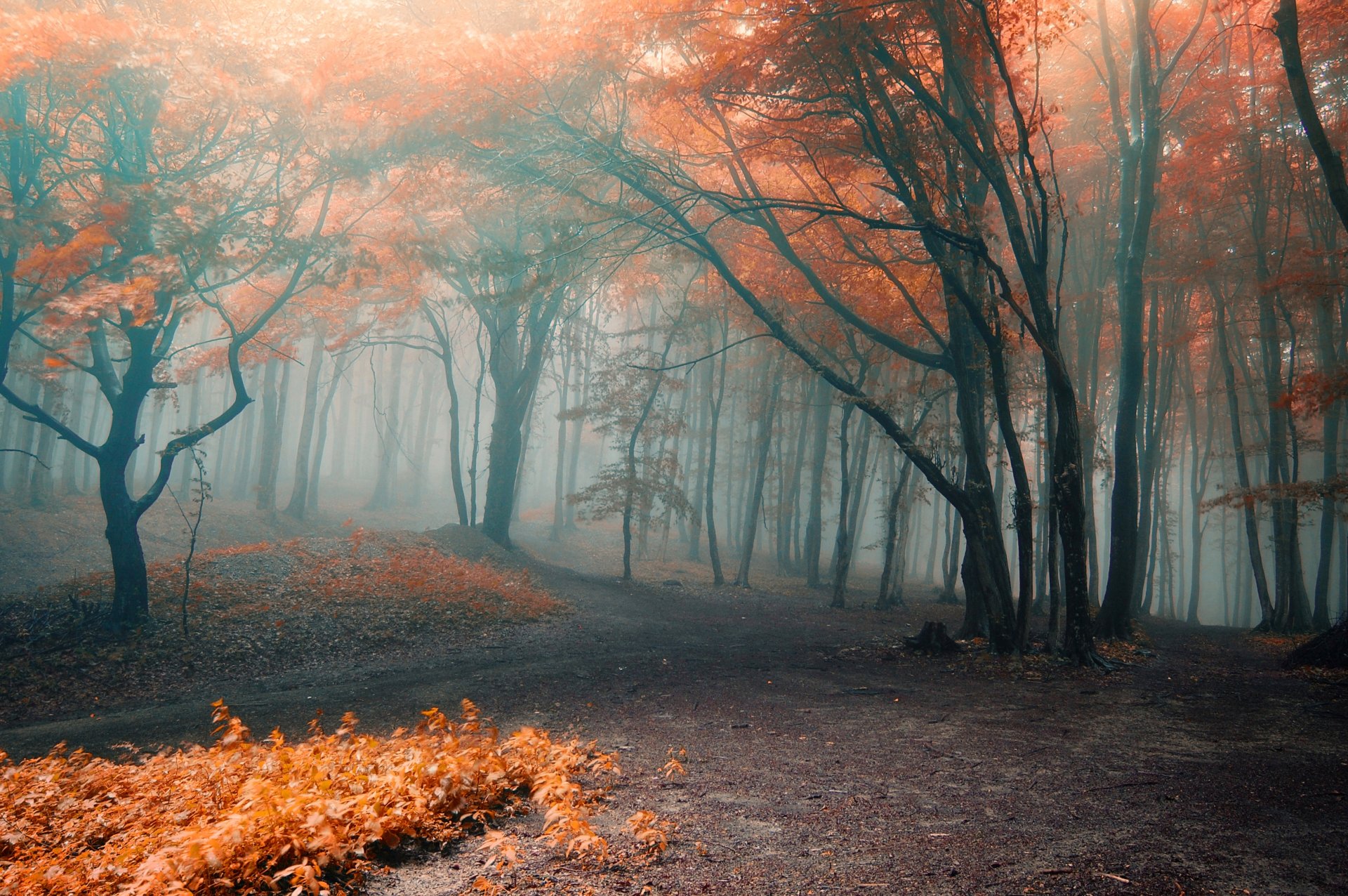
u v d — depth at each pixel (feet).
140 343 53.16
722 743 26.18
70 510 97.09
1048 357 43.16
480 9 61.36
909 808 17.98
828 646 55.93
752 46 40.86
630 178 49.60
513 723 30.73
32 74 42.80
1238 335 94.32
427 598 62.59
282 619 53.98
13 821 16.57
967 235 43.75
